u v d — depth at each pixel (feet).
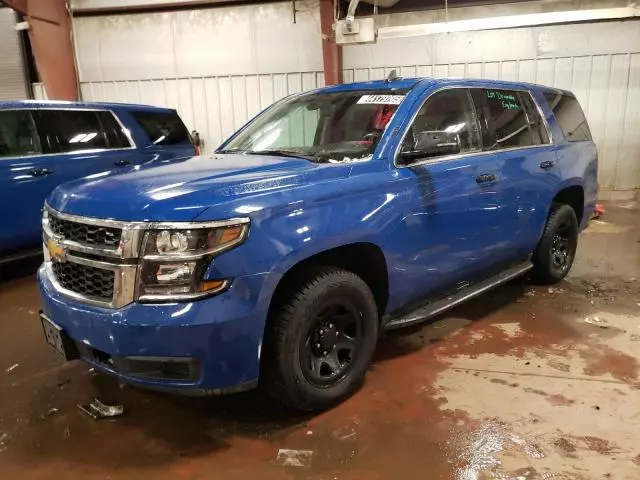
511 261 14.28
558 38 29.58
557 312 14.24
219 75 32.68
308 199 8.74
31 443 8.83
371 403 9.84
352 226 9.20
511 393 10.11
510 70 30.42
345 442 8.70
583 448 8.42
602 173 31.19
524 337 12.66
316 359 9.31
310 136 12.20
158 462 8.31
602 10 24.34
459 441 8.66
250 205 8.11
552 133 15.03
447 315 14.11
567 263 16.53
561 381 10.53
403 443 8.64
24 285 17.56
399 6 30.68
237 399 10.10
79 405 9.97
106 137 20.22
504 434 8.82
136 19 32.50
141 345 7.63
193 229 7.63
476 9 30.01
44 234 9.50
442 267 11.43
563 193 16.10
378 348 12.16
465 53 30.55
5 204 17.07
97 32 32.83
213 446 8.68
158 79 33.19
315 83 31.94
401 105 11.12
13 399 10.23
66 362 11.78
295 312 8.59
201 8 31.96
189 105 33.27
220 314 7.68
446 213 11.14
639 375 10.73
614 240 22.33
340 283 9.18
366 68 31.53
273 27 31.60
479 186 11.94
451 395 10.07
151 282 7.68
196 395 8.02
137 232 7.67
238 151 12.42
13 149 17.51
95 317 7.85
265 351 8.59
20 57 32.55
